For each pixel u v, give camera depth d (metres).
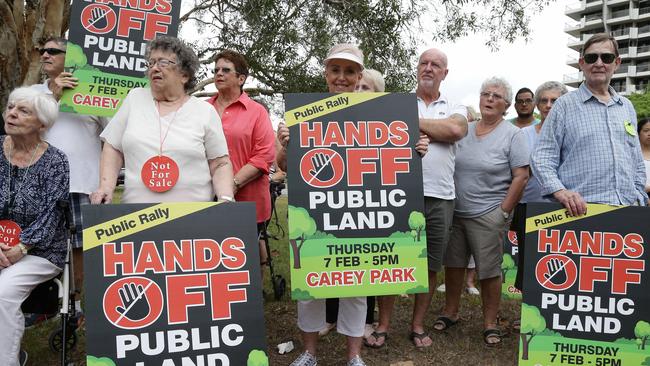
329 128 2.84
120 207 2.31
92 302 2.21
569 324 2.86
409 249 2.81
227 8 10.80
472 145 3.69
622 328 2.84
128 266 2.28
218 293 2.36
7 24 6.53
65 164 2.93
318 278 2.73
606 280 2.87
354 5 10.05
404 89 10.34
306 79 10.83
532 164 3.24
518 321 4.04
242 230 2.45
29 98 2.79
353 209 2.79
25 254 2.78
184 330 2.29
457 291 3.97
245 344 2.35
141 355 2.23
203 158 2.70
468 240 3.71
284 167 3.02
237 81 3.63
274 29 10.27
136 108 2.68
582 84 3.19
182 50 2.67
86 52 3.09
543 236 2.90
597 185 3.04
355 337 3.04
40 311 2.94
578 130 3.09
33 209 2.84
